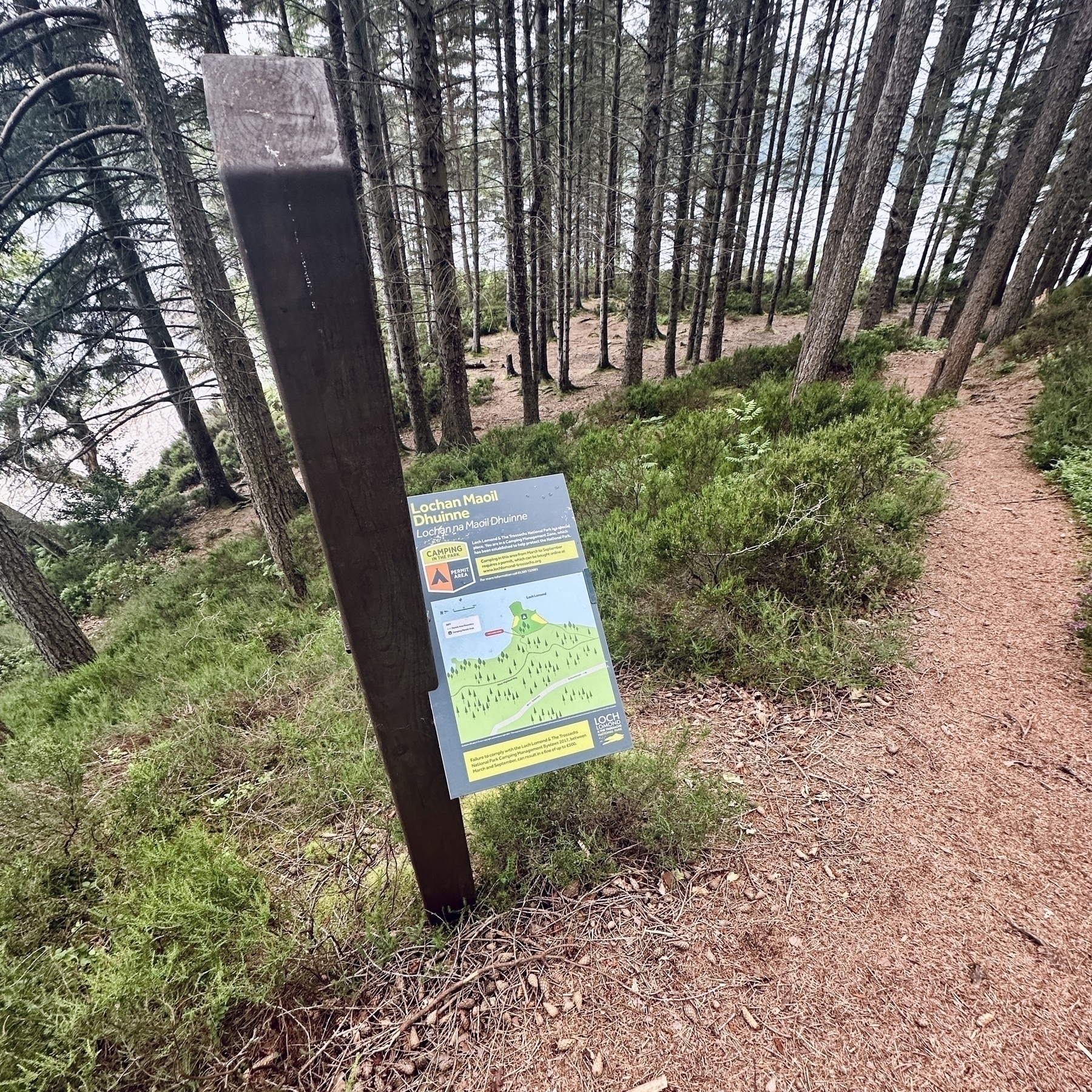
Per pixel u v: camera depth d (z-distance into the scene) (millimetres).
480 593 1884
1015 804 2307
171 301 6988
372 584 1426
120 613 7598
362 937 1939
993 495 5020
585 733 1913
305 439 1242
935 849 2156
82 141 5000
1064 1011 1638
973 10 10938
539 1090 1564
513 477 6629
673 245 13867
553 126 13359
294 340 1163
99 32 6676
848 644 3123
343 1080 1585
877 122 6641
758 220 18906
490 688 1835
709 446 5270
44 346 7766
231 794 2664
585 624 1975
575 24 12430
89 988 1777
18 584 5199
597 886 2072
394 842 2324
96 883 2131
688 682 3137
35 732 4039
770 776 2539
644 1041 1654
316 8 9664
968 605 3592
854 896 2012
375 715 1576
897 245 12523
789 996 1735
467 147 12406
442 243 7895
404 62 9336
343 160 1100
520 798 2246
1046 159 6340
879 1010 1684
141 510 11953
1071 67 6027
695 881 2092
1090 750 2516
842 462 4051
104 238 8414
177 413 11602
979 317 7121
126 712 3912
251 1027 1704
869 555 3607
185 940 1744
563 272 14633
